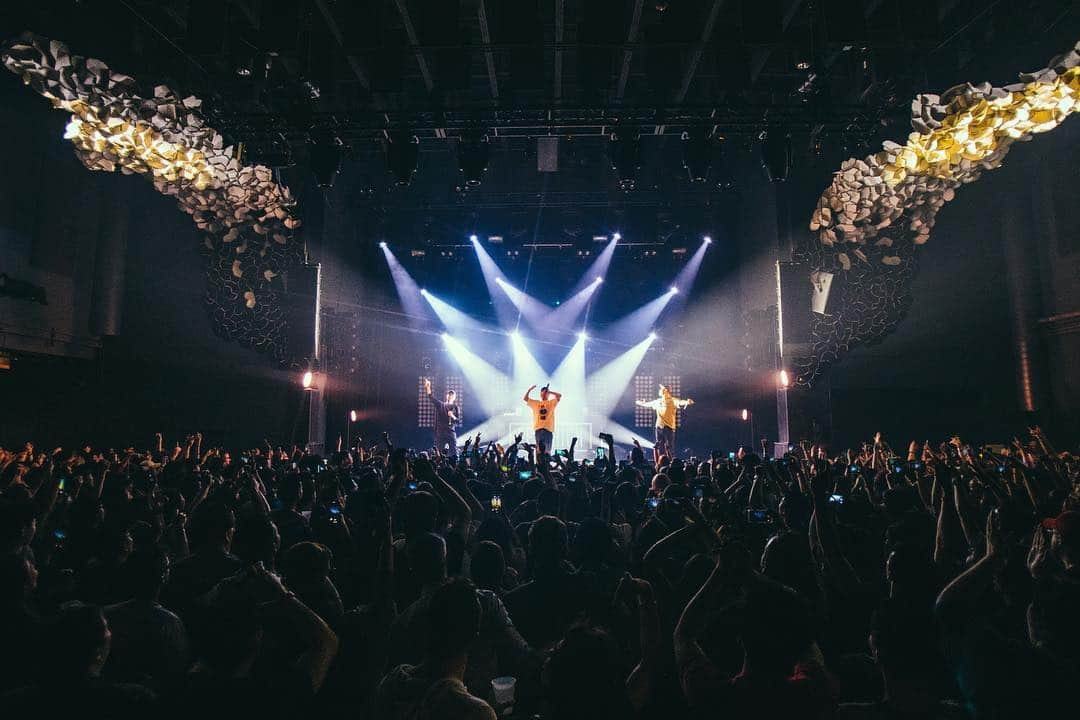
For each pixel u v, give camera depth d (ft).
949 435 64.13
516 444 32.65
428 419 87.81
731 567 8.84
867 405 65.26
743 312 80.59
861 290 48.01
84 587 12.10
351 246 79.10
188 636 10.39
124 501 17.79
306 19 42.34
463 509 14.70
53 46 26.43
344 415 72.79
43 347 57.52
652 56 44.62
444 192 82.38
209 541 12.98
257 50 40.50
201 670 7.89
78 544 14.85
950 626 8.91
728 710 7.50
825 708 7.37
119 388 63.98
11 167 54.90
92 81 27.45
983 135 29.04
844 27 39.09
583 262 88.07
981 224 64.54
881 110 43.86
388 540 10.90
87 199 62.90
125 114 28.86
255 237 44.45
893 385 65.46
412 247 83.25
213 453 31.50
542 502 19.10
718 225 83.10
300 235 47.03
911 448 28.60
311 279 53.67
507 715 9.96
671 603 11.76
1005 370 63.00
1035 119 27.37
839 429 64.95
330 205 71.61
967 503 14.26
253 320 46.55
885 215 38.19
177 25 51.85
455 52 43.34
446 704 7.57
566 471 29.30
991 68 50.72
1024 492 20.72
